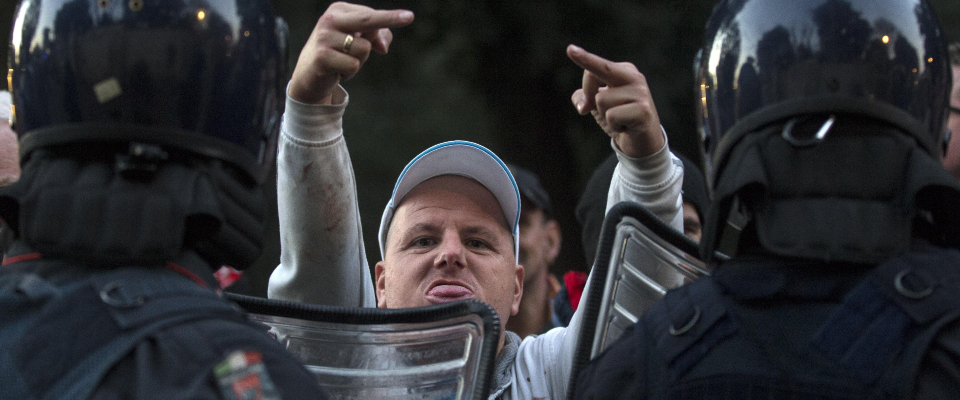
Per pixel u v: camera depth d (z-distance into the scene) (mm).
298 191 2137
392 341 1868
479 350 1800
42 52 1401
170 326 1259
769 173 1447
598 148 8477
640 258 1885
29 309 1299
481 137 8789
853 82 1435
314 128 2082
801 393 1331
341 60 1896
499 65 8492
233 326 1304
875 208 1401
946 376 1281
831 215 1392
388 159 9000
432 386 1822
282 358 1312
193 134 1402
